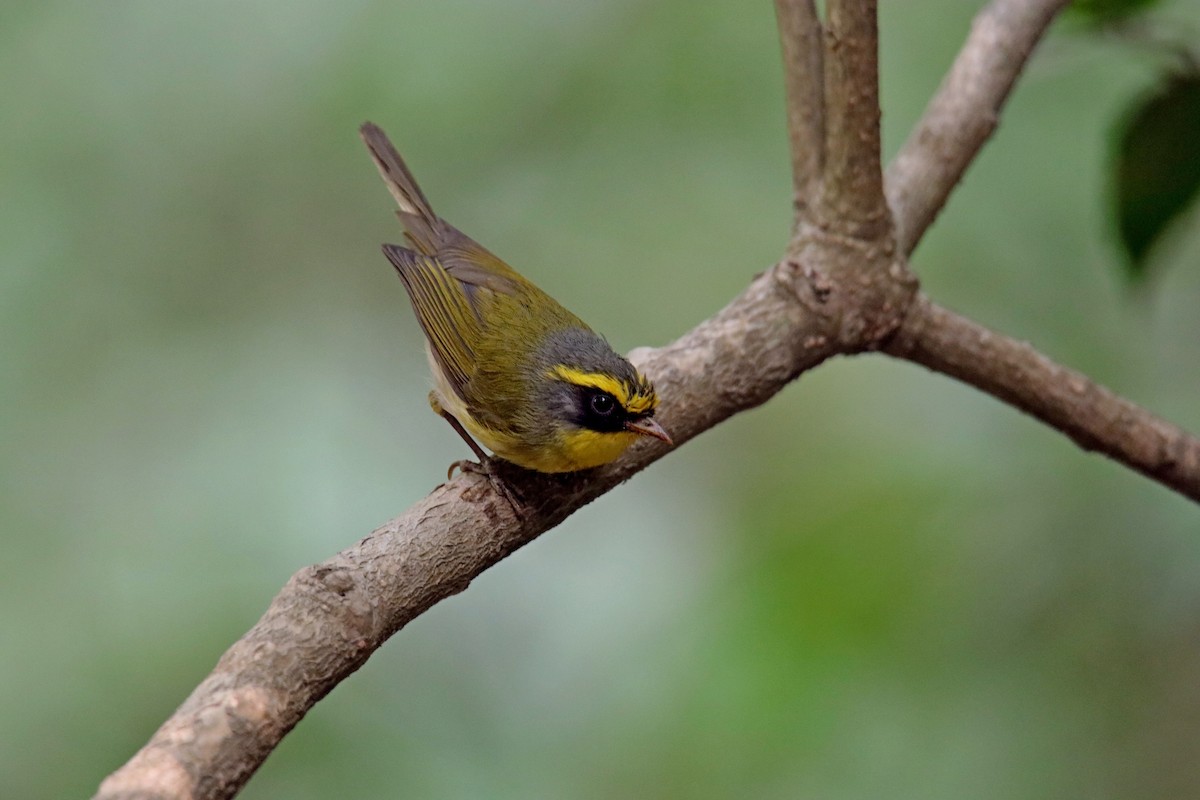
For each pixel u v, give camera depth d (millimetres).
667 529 13094
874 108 7555
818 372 13375
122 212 13648
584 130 14016
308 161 13867
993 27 9039
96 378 13156
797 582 11141
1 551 12102
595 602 12656
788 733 10414
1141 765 10109
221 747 5098
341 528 12602
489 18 13984
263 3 13922
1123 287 9023
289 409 13242
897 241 8320
